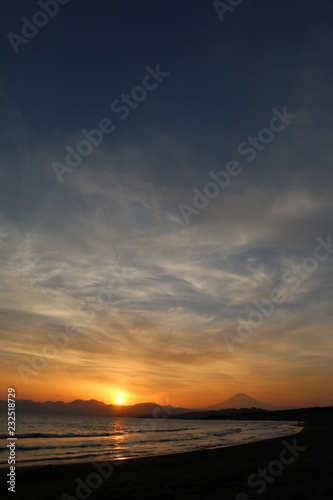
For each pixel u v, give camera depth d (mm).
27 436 43188
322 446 26766
